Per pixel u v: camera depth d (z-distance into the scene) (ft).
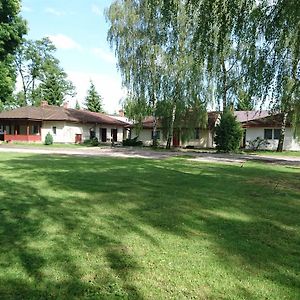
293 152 110.42
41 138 148.56
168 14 41.27
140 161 66.33
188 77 102.12
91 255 16.12
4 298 12.10
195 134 138.51
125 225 21.08
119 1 112.57
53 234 19.04
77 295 12.41
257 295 12.73
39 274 14.02
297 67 42.75
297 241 18.88
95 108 256.32
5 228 19.93
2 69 98.99
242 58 51.06
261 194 32.65
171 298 12.36
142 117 116.78
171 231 20.07
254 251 17.12
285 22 38.45
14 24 100.12
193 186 36.37
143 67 109.91
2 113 149.79
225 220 22.81
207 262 15.60
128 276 14.02
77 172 46.42
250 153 104.37
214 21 38.42
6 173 44.11
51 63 217.15
